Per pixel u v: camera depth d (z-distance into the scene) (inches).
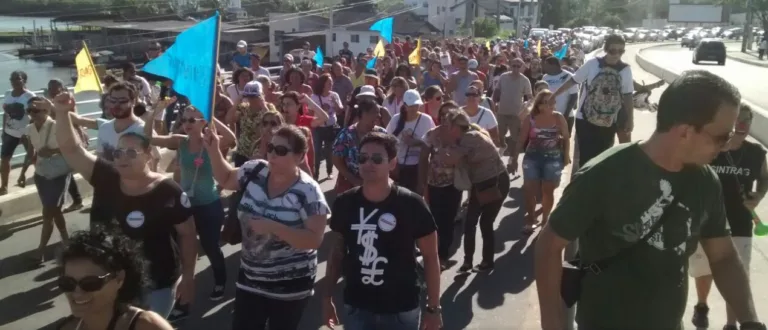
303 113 323.6
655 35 3435.0
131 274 103.1
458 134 245.9
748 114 178.2
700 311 203.6
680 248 103.7
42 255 269.3
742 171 181.5
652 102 729.6
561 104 400.2
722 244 110.7
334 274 159.9
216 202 231.6
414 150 269.9
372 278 145.1
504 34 2866.6
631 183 101.1
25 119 347.6
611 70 276.1
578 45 1454.2
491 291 242.8
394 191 146.9
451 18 3149.6
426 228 146.0
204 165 226.4
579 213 104.0
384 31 743.1
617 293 105.6
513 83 437.1
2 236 305.7
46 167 265.6
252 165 159.0
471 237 256.1
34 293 241.0
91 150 426.3
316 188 154.2
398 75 478.6
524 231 306.0
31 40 2377.0
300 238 148.9
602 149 284.2
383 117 327.9
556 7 3956.7
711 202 105.7
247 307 156.7
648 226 102.1
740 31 3437.5
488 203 249.9
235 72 406.6
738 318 109.5
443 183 252.8
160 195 159.8
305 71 514.9
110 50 2130.9
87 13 2524.6
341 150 249.4
